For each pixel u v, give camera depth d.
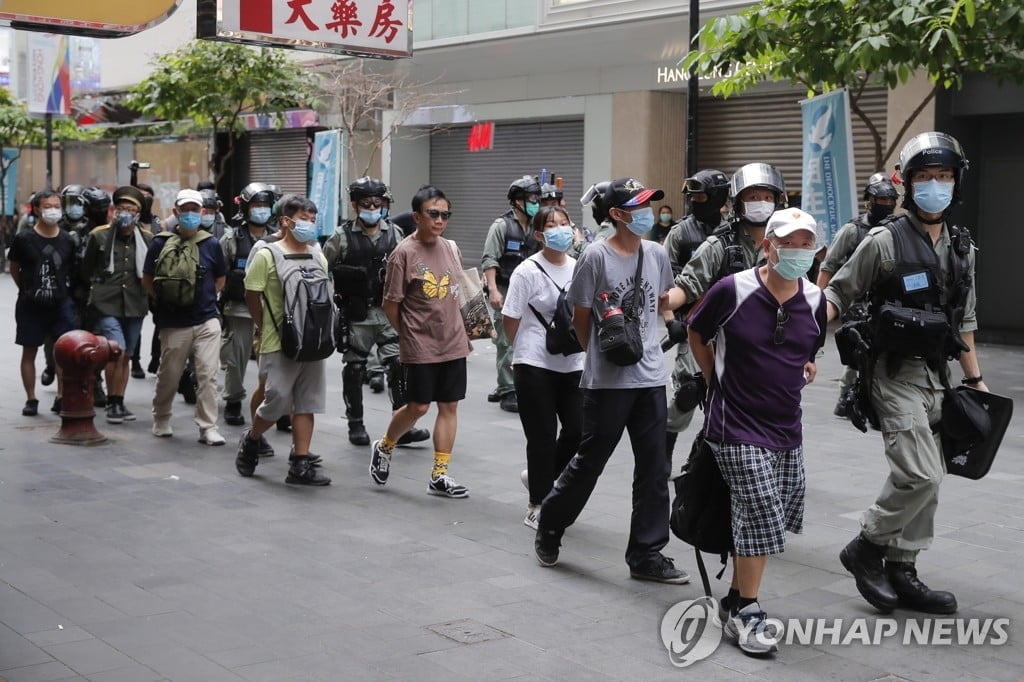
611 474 7.81
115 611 5.07
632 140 18.39
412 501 7.12
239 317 9.47
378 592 5.37
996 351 14.47
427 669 4.45
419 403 7.14
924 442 4.89
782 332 4.65
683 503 4.92
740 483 4.67
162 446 8.74
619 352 5.26
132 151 30.61
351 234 8.69
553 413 6.43
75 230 11.59
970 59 11.17
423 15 20.67
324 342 7.23
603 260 5.45
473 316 7.25
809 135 11.23
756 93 17.38
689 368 6.68
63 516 6.69
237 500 7.10
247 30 7.05
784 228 4.51
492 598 5.30
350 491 7.37
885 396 4.96
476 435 9.23
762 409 4.68
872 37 9.95
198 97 19.44
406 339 7.11
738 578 4.88
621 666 4.52
